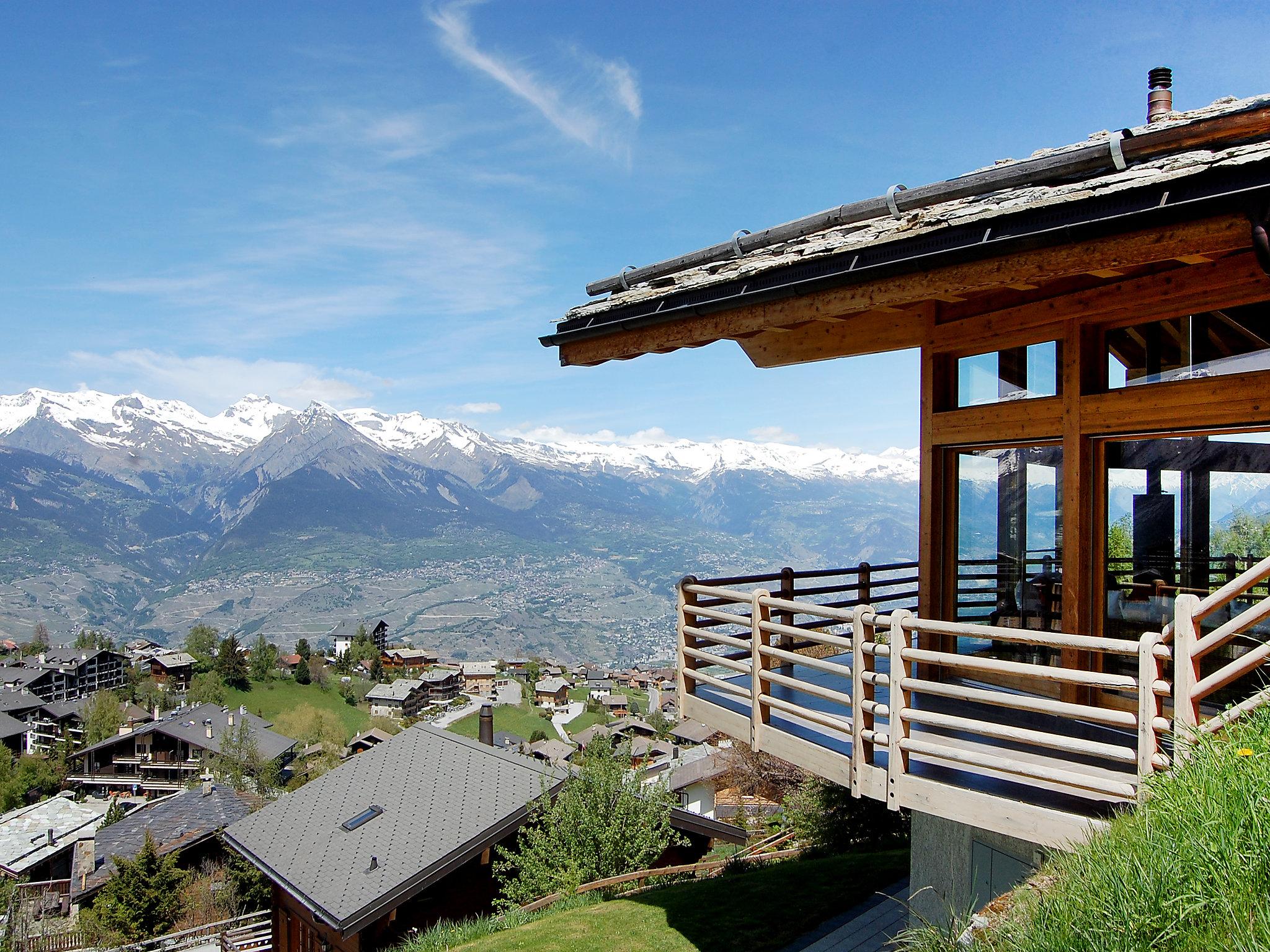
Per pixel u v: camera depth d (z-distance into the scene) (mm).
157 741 85125
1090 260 4551
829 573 9680
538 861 15453
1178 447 5723
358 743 92188
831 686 8570
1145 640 4238
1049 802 4742
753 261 6754
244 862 31469
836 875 12969
